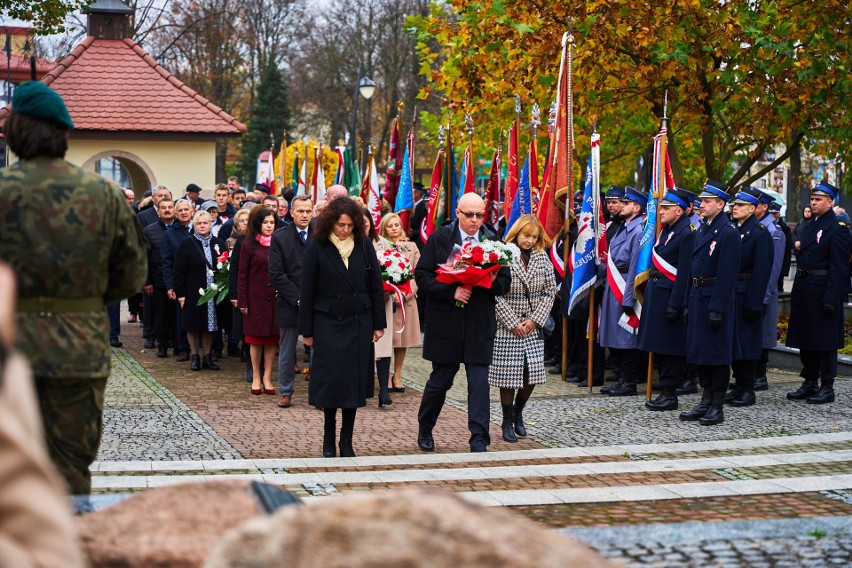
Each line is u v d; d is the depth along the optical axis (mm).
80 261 4320
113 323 15891
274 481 7004
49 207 4281
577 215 14156
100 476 7062
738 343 10242
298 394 11883
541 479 7223
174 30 45156
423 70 18078
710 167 16844
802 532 5254
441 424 10172
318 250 8359
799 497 6602
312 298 8336
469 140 16219
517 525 2436
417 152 46125
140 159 29469
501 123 19984
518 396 9320
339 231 8375
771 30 15188
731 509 6254
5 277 1865
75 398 4367
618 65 15953
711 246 10047
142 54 30500
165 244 13773
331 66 51469
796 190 28734
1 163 28484
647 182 20641
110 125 28891
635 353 11977
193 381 12734
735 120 16625
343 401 8281
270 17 53094
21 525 1795
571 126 12820
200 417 10266
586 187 11984
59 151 4395
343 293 8312
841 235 11234
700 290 10031
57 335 4281
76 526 3047
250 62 52312
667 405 10820
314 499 6504
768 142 16422
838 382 13031
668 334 10805
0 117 28750
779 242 12609
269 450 8703
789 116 15805
